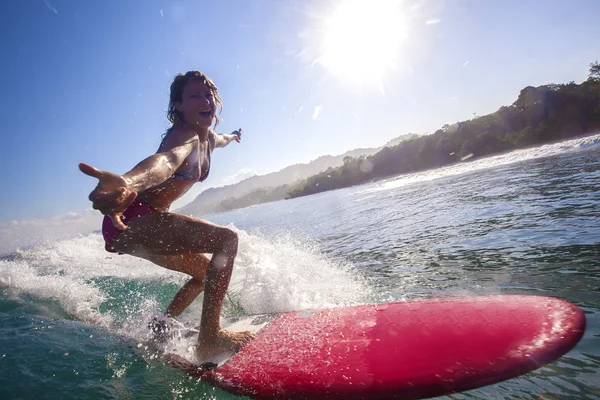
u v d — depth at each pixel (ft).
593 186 19.26
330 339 6.98
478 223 17.25
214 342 7.20
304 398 5.73
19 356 7.21
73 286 13.37
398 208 32.14
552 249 10.69
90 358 7.23
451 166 98.94
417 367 5.63
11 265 16.44
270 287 10.50
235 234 7.65
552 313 6.19
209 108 8.79
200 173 9.02
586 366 4.92
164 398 5.95
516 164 48.62
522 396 4.68
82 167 4.74
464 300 7.34
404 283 10.73
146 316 9.44
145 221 7.55
